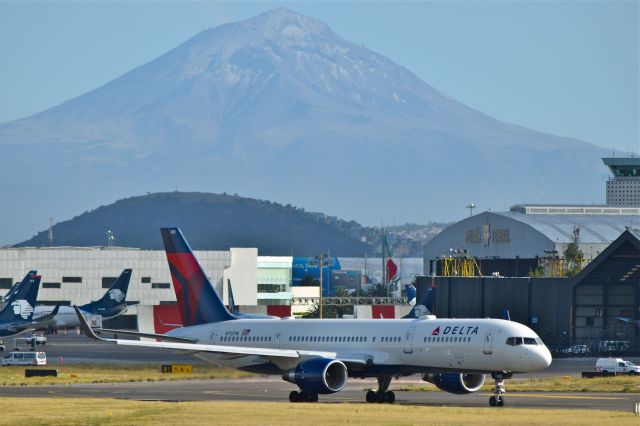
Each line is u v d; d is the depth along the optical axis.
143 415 166.25
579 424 151.00
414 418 160.38
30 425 156.25
